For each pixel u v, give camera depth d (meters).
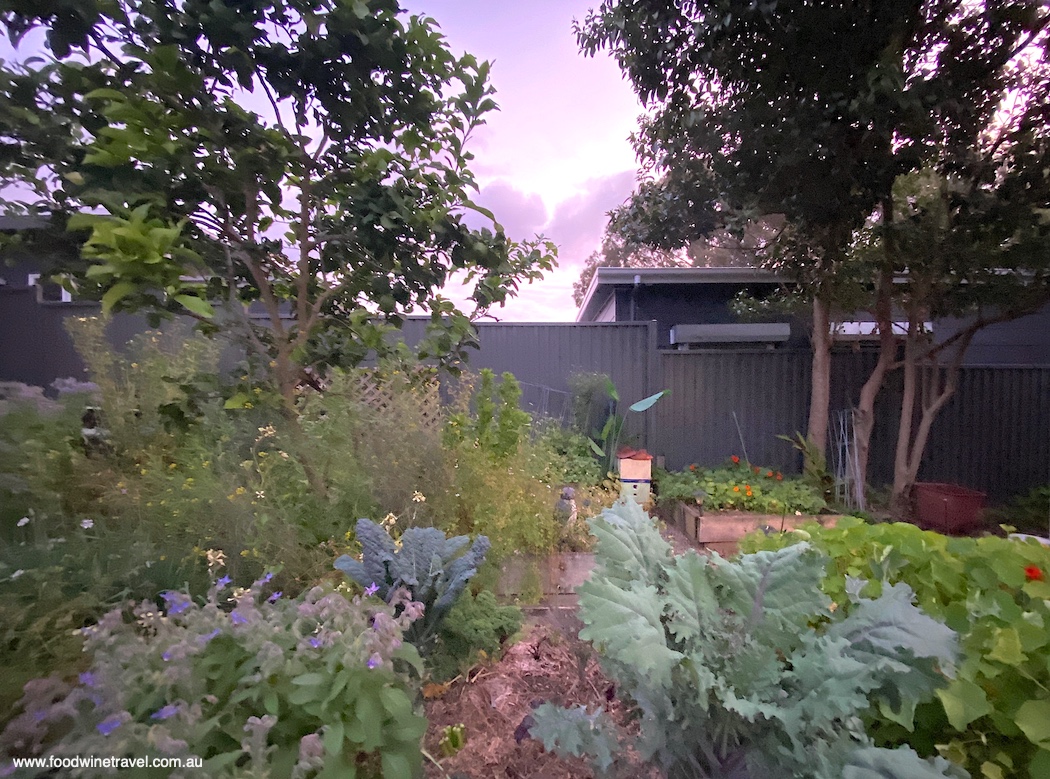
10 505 2.35
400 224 2.52
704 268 7.46
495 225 2.77
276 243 2.76
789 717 1.37
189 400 2.47
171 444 3.36
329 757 1.33
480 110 2.66
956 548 1.92
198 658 1.47
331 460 3.11
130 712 1.34
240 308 2.50
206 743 1.34
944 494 5.04
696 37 4.18
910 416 5.52
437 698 2.11
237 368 2.67
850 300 5.69
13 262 2.12
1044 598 1.61
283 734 1.42
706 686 1.38
